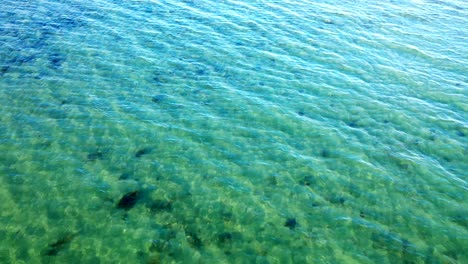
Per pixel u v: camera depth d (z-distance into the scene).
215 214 19.31
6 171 20.83
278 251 17.58
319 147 23.94
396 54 34.62
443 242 18.08
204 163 22.39
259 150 23.55
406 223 19.05
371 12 42.81
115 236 17.91
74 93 27.41
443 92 29.69
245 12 41.25
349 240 18.16
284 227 18.75
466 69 32.81
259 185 21.11
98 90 27.92
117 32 35.84
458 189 21.06
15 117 24.75
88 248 17.27
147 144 23.48
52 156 22.05
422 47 35.94
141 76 29.80
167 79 29.66
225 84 29.42
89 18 38.25
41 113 25.27
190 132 24.66
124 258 16.94
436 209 19.84
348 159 23.02
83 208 19.17
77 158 22.08
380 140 24.62
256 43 35.22
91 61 31.25
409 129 25.69
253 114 26.52
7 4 40.06
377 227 18.81
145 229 18.34
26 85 27.84
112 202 19.62
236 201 20.08
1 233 17.59
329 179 21.59
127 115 25.69
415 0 46.84
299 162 22.72
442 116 27.05
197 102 27.38
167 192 20.41
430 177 21.83
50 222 18.33
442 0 47.06
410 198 20.47
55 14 38.66
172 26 37.47
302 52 34.16
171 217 19.05
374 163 22.78
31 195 19.61
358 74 31.52
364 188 21.05
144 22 37.97
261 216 19.28
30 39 33.78
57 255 16.86
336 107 27.56
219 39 35.53
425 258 17.30
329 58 33.50
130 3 42.16
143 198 19.95
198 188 20.75
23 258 16.62
